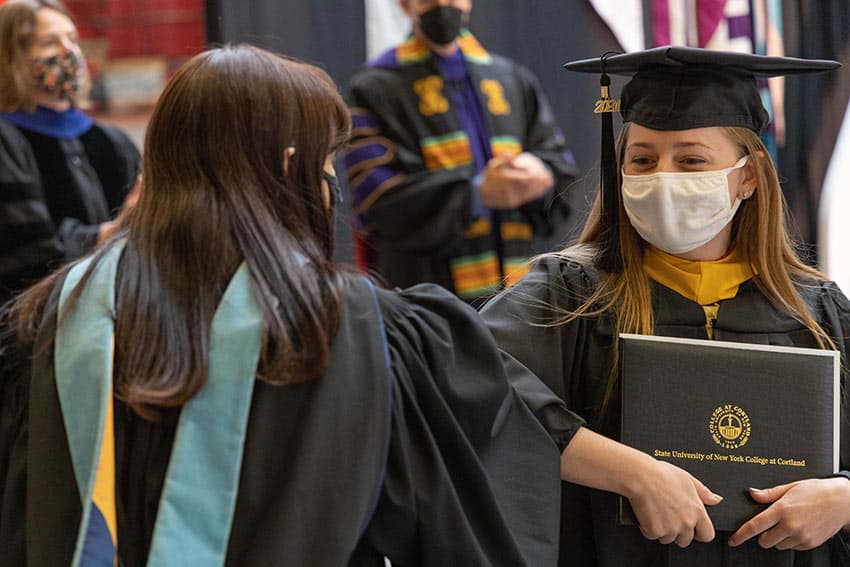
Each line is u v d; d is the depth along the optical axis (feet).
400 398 6.44
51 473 6.15
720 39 17.88
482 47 17.79
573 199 17.61
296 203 6.52
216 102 6.43
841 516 7.45
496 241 15.31
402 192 15.14
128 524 6.08
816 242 17.84
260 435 6.10
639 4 17.87
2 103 14.92
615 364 7.94
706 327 8.07
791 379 7.59
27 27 14.74
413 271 15.40
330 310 6.34
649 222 7.93
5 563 6.34
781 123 17.58
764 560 7.67
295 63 6.83
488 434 6.84
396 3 17.29
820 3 17.84
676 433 7.55
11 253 14.16
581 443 7.45
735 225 8.30
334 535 5.90
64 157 14.87
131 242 6.48
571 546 8.00
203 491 5.97
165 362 6.07
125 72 18.47
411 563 6.50
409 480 6.32
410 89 15.71
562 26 17.92
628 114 8.18
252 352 6.10
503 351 7.82
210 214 6.31
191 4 18.38
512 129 15.93
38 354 6.43
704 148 7.84
